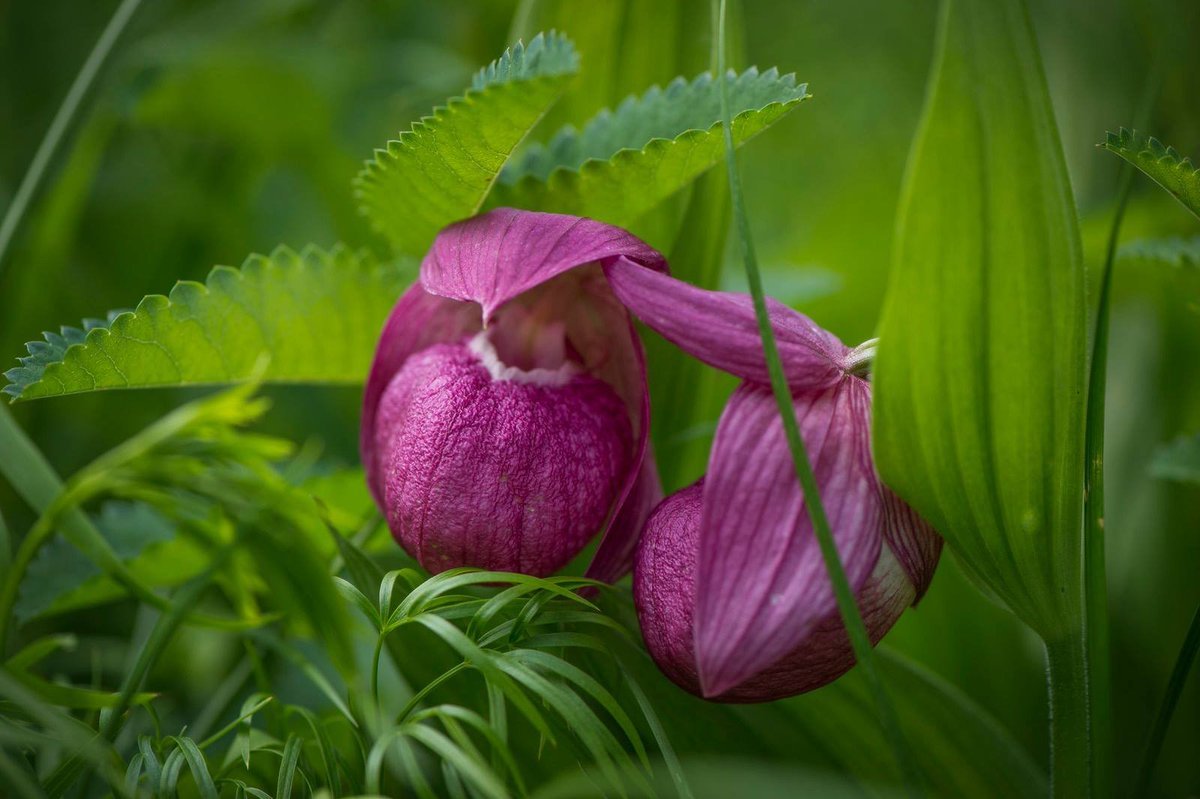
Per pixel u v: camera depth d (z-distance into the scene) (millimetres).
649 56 469
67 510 406
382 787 427
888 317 381
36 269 547
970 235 380
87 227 649
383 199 433
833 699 439
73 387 421
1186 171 404
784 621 381
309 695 464
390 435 414
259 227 664
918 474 387
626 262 398
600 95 471
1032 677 491
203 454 420
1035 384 387
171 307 427
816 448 387
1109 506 516
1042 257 383
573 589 414
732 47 452
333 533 416
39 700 381
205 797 387
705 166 423
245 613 445
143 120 639
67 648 483
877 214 797
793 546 384
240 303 439
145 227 653
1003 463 390
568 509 405
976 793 438
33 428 554
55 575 448
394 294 457
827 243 714
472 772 373
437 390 406
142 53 609
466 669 425
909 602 396
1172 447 454
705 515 385
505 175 439
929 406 385
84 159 570
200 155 681
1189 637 415
